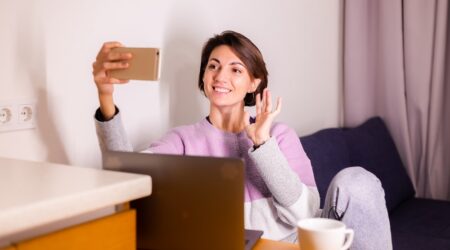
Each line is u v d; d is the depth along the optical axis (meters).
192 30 2.33
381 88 3.39
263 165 1.61
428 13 3.21
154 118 2.17
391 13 3.28
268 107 1.64
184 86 2.32
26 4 1.67
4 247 0.88
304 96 3.11
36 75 1.72
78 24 1.83
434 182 3.34
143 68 1.41
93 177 1.08
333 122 3.43
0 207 0.86
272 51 2.82
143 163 1.15
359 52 3.38
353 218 1.75
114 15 1.96
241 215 1.09
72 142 1.85
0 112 1.62
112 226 1.04
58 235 0.95
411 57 3.28
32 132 1.72
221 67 1.91
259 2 2.71
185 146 1.89
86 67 1.88
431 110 3.27
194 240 1.13
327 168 2.58
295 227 1.74
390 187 2.95
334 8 3.36
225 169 1.08
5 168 1.19
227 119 1.93
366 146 2.98
